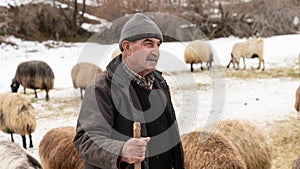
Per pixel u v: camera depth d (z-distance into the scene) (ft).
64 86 50.55
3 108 28.25
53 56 73.46
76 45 82.43
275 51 68.03
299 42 73.20
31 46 80.48
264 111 37.06
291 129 31.50
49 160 19.19
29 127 28.12
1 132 32.42
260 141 20.04
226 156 16.06
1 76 58.23
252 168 19.47
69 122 35.55
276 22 91.45
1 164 15.99
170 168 8.33
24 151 16.70
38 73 42.75
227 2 90.99
